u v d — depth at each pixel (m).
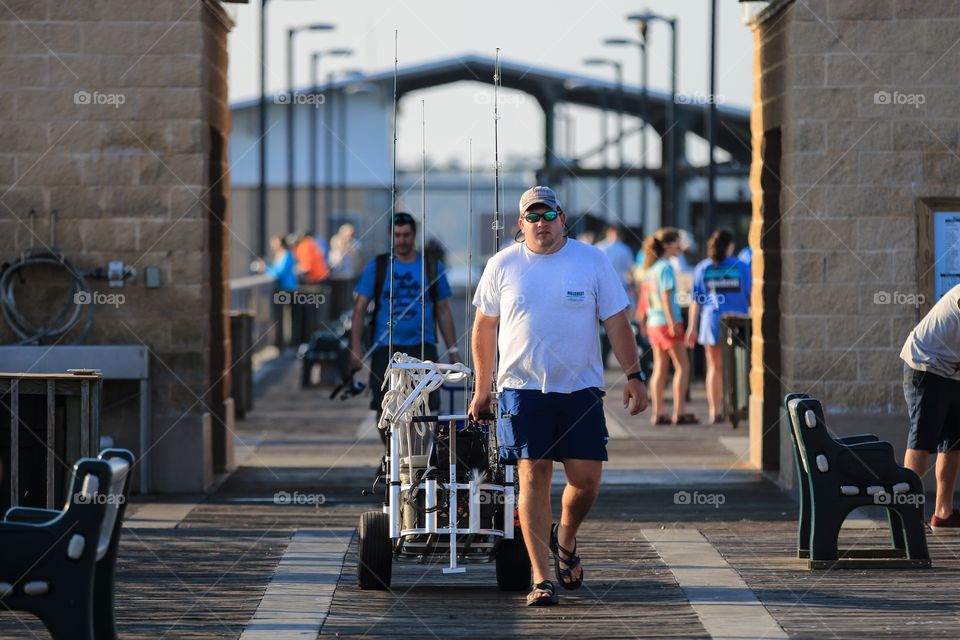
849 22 35.53
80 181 35.78
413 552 24.88
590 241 80.38
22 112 35.75
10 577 18.86
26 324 35.81
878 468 26.59
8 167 35.72
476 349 23.81
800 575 26.06
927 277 35.53
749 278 50.50
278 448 45.41
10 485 30.55
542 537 23.55
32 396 30.67
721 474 39.06
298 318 85.69
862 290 35.66
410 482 24.66
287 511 33.41
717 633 21.98
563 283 23.28
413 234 32.88
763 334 39.56
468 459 24.22
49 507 30.41
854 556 27.09
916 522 26.56
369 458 42.94
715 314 50.53
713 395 51.31
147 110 35.81
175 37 35.78
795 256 35.69
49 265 35.88
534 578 23.78
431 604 24.06
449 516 24.11
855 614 23.14
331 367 67.38
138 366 35.38
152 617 23.12
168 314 35.94
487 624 22.62
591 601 24.14
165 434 36.00
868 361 35.66
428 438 25.33
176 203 35.88
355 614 23.38
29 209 35.72
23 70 35.72
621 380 68.50
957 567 26.67
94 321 35.88
